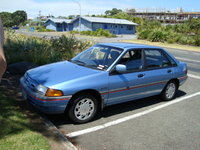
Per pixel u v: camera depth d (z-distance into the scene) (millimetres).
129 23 54781
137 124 4055
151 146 3305
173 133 3781
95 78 3816
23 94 3953
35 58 8109
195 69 10648
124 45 4746
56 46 10602
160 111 4805
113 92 4078
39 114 3988
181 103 5438
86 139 3373
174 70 5312
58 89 3439
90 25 48812
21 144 2842
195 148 3338
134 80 4363
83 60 4672
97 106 4020
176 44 27031
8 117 3572
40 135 3139
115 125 3941
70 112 3676
